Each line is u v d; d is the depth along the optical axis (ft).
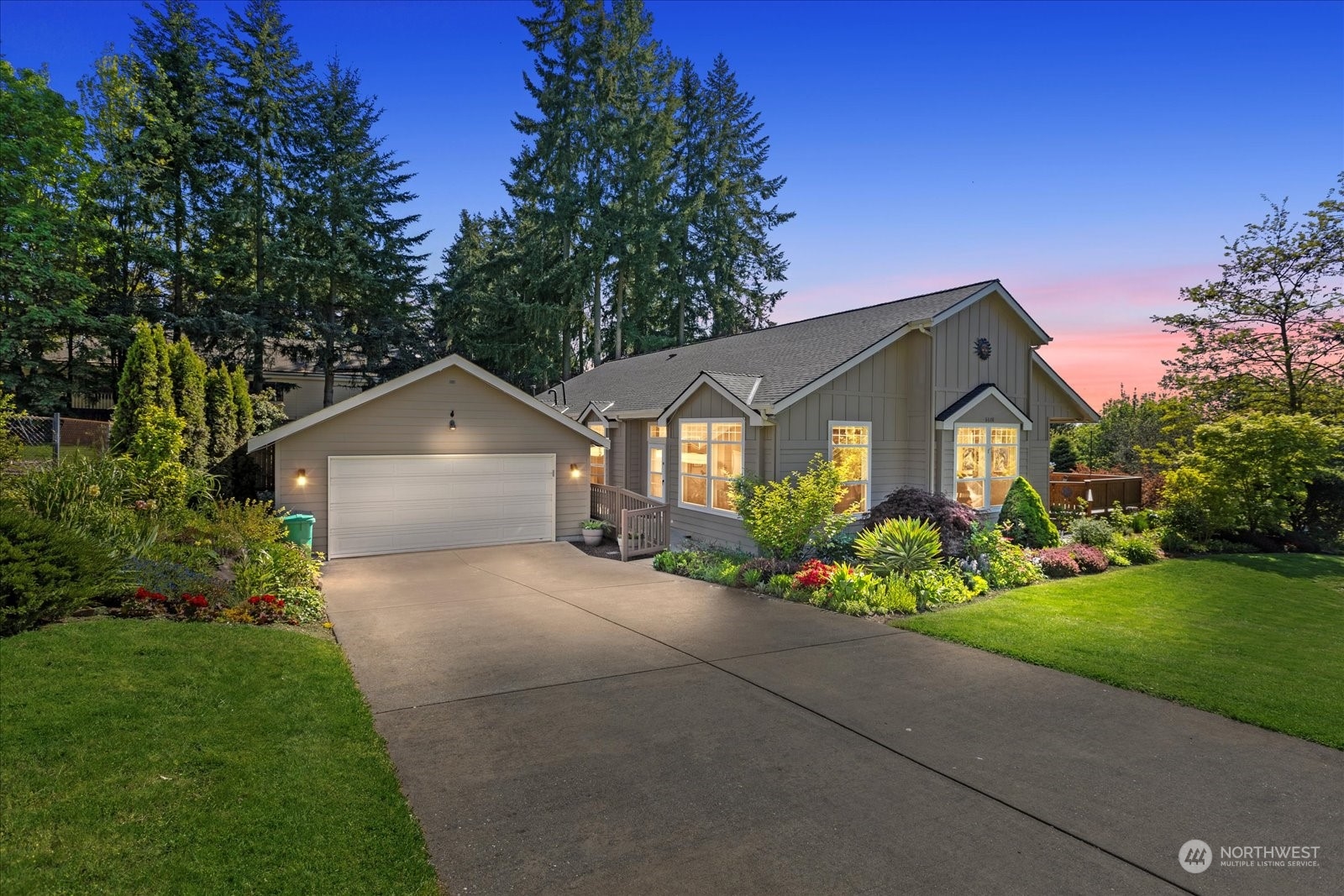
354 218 103.45
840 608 31.14
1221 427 51.16
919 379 49.73
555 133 110.32
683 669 23.17
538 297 115.85
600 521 54.34
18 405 77.41
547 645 25.94
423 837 12.98
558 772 15.75
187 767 14.46
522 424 52.26
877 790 14.94
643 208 115.14
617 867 12.18
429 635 27.30
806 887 11.63
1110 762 16.29
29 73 77.71
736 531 47.32
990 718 18.99
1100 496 61.41
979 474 51.60
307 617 28.25
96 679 17.80
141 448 37.65
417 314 117.50
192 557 31.40
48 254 79.25
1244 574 40.88
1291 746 17.21
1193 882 11.75
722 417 49.01
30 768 13.70
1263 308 64.64
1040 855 12.56
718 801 14.46
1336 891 11.48
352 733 17.10
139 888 10.82
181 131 91.30
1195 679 21.95
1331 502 52.70
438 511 49.49
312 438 45.70
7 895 10.41
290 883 11.25
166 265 92.17
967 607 31.63
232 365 96.37
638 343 125.90
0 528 21.48
